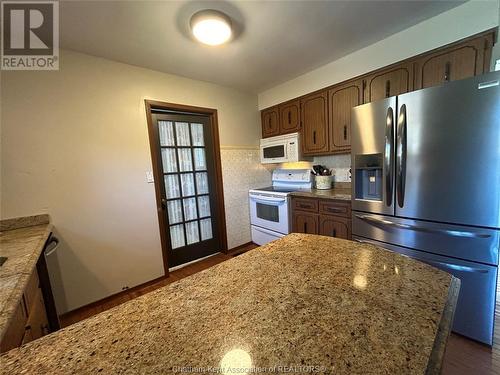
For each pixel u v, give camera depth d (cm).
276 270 76
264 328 49
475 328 137
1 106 157
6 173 160
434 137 139
